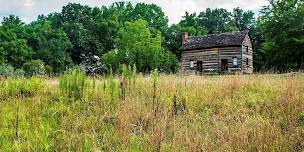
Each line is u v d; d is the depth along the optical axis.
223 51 42.47
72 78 10.09
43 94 10.62
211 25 86.81
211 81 12.12
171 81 11.41
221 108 9.14
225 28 85.94
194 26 82.25
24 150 6.43
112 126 7.88
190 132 6.98
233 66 41.84
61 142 6.77
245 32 43.00
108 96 9.82
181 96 9.83
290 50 31.33
